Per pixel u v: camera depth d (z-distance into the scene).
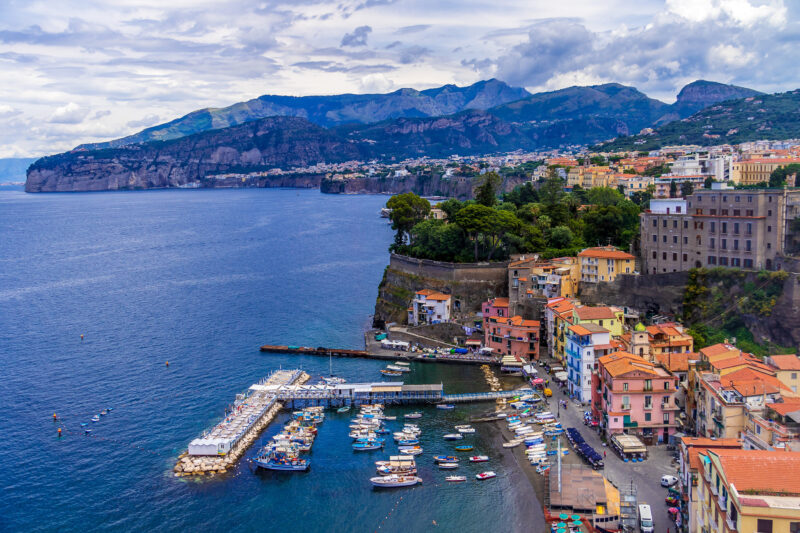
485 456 146.00
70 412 175.62
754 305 177.50
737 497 72.38
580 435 149.38
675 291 196.50
